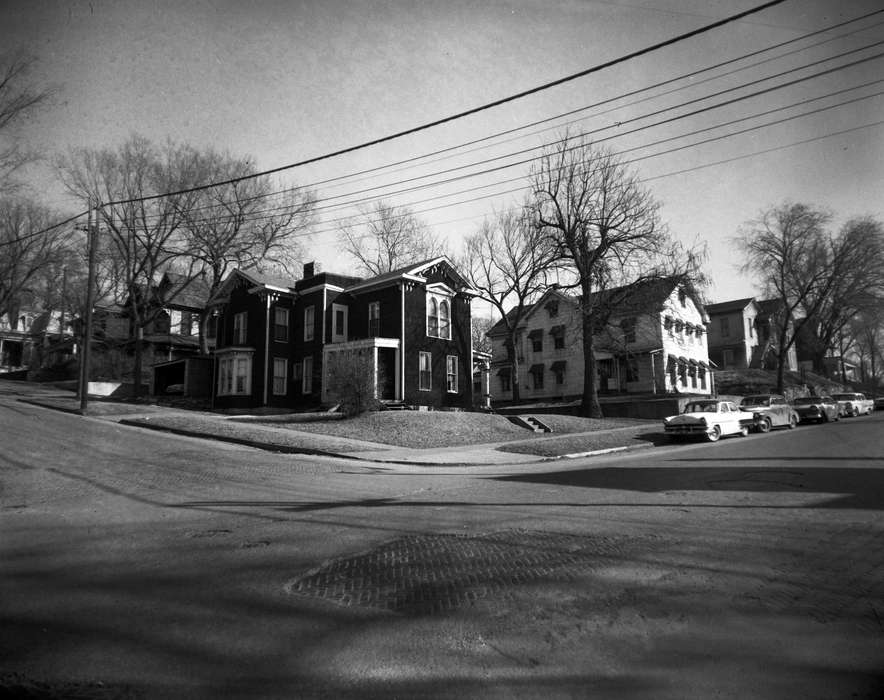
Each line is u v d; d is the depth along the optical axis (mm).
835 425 26578
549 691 3100
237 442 19469
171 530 7086
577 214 30641
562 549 5992
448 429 22859
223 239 42656
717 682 3193
